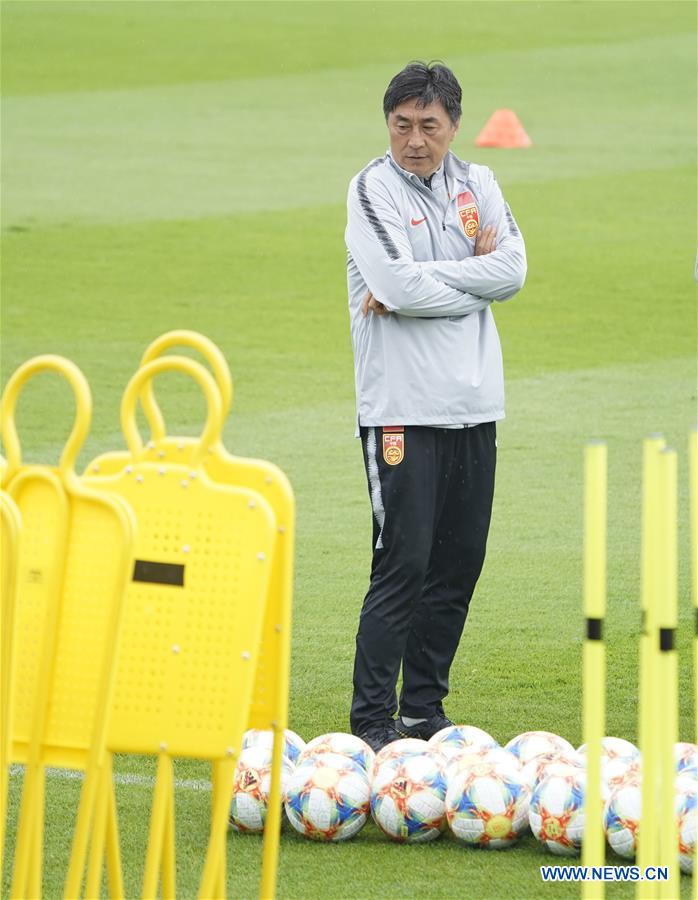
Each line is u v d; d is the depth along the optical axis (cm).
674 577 1189
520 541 2995
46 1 12975
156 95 9712
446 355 1852
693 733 1956
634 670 2259
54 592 1262
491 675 2244
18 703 1295
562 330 4988
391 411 1848
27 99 9588
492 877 1534
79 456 3588
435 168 1881
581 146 8288
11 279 5653
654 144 8312
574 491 3344
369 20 12331
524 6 12950
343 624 2516
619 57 10850
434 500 1870
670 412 4012
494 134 8338
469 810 1596
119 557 1222
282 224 6625
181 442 1355
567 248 6172
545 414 4009
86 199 7088
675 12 12544
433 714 1967
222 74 10419
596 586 1171
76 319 5103
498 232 1914
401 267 1816
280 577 1320
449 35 11775
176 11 12638
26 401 4116
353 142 8356
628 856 1551
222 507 1276
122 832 1666
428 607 1942
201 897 1284
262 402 4150
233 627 1273
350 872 1551
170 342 1323
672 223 6619
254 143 8369
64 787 1805
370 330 1866
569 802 1567
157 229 6519
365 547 2962
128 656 1289
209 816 1714
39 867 1288
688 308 5275
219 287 5588
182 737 1281
